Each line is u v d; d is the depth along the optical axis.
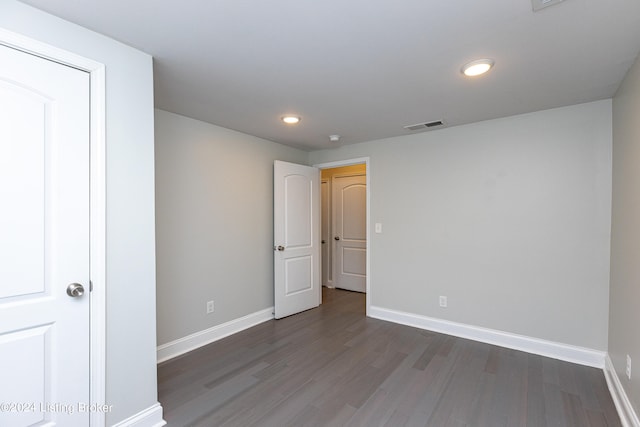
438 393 2.05
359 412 1.85
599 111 2.38
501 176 2.81
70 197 1.42
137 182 1.66
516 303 2.73
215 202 3.00
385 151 3.54
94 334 1.48
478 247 2.93
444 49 1.65
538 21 1.39
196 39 1.56
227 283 3.12
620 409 1.83
